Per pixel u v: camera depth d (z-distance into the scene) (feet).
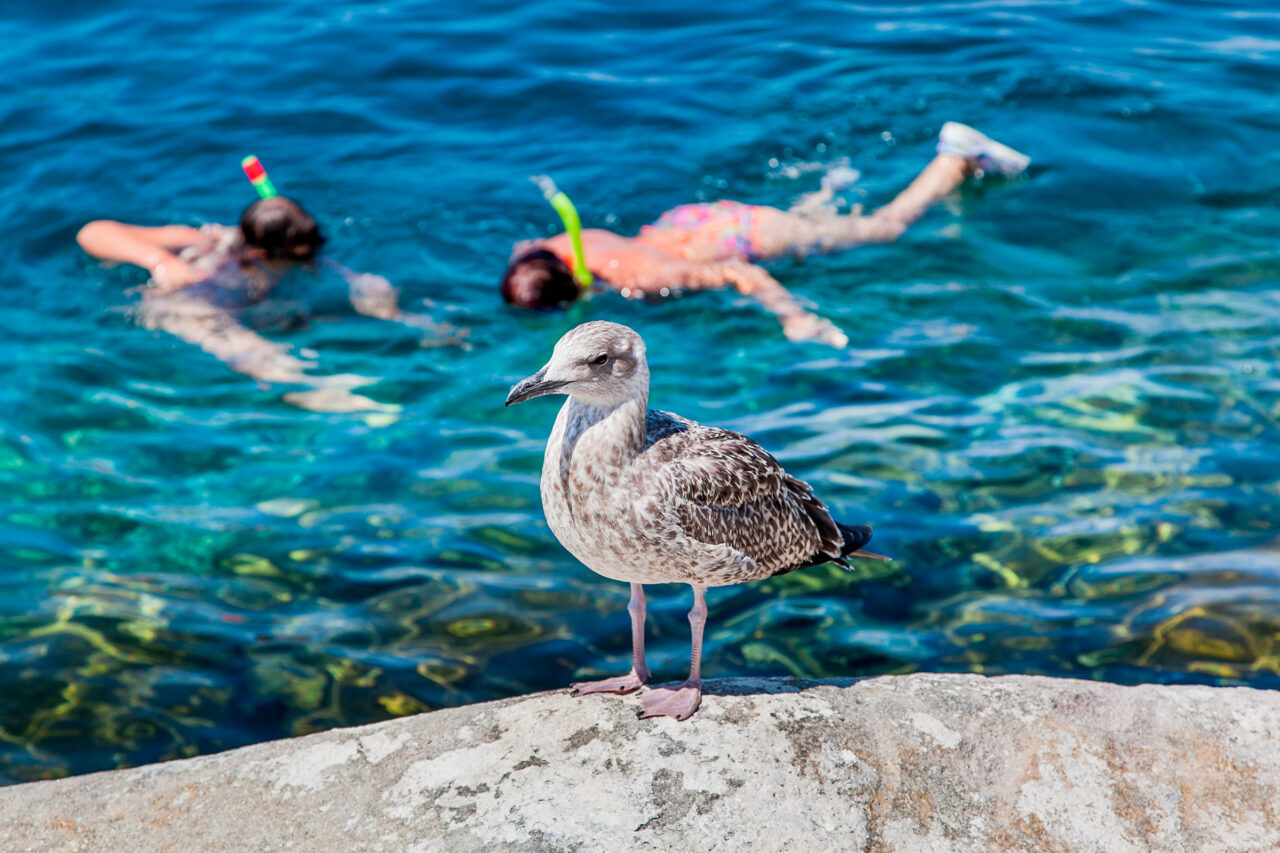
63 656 16.90
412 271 27.27
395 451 21.74
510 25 36.88
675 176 30.14
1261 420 21.34
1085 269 26.63
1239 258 26.66
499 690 16.44
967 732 12.07
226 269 27.02
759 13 37.65
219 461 21.35
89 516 19.90
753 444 12.98
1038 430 21.44
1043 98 32.71
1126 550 18.54
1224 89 32.76
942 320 25.13
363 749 12.10
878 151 31.04
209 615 17.80
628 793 11.27
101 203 29.09
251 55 35.24
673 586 18.76
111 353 24.38
